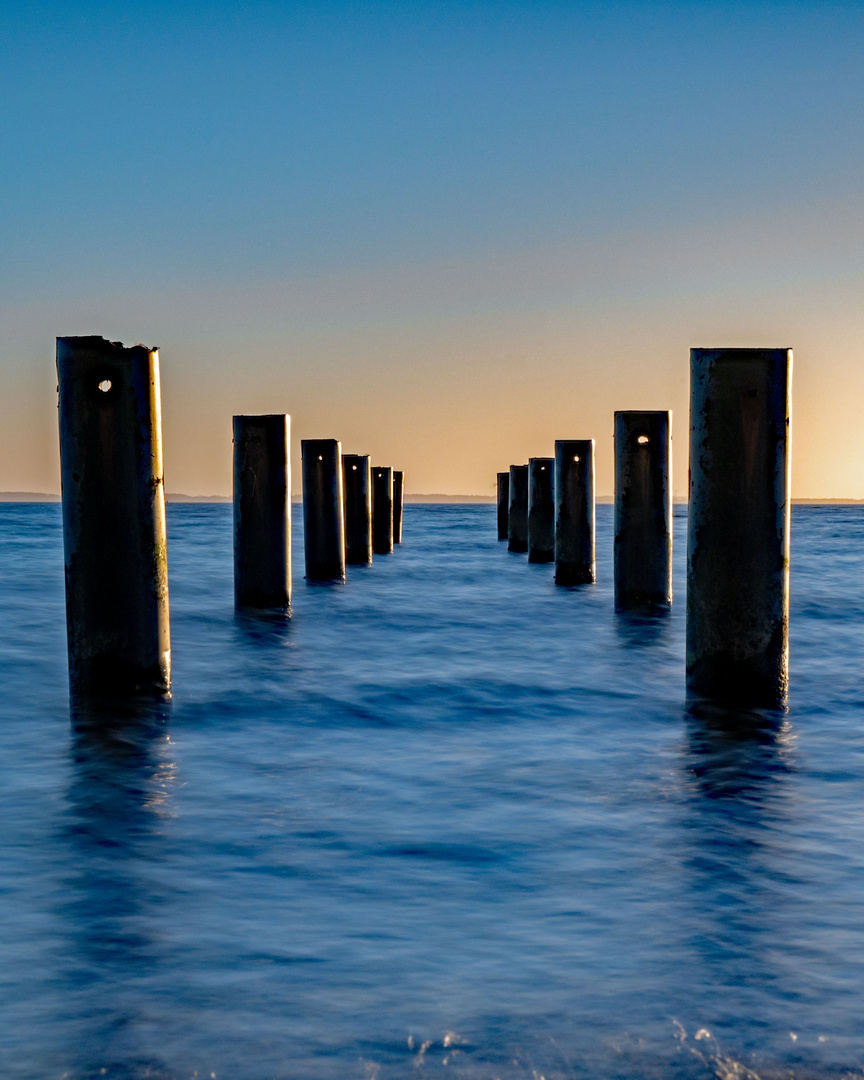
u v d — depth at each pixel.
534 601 14.45
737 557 7.44
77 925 3.77
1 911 3.89
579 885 4.18
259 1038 3.02
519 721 7.31
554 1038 3.02
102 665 7.39
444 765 6.09
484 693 8.21
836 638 11.12
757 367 7.32
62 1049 2.96
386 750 6.46
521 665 9.44
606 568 20.27
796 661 9.70
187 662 9.43
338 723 7.21
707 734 6.90
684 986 3.33
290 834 4.80
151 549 7.43
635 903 3.99
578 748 6.53
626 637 11.13
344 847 4.63
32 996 3.25
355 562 20.89
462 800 5.38
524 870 4.35
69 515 7.36
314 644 10.53
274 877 4.26
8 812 5.10
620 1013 3.16
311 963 3.48
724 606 7.49
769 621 7.47
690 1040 3.02
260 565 12.66
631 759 6.25
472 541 30.80
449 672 9.05
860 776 5.88
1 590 14.80
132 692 7.44
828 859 4.50
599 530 35.22
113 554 7.36
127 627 7.40
